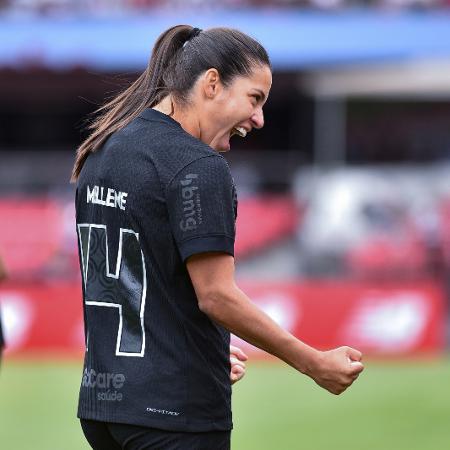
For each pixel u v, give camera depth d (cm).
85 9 6931
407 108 6756
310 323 5122
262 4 6844
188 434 1148
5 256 5884
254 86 1188
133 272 1161
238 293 1127
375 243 5800
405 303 5088
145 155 1158
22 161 6556
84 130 1384
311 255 5872
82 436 3041
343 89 6700
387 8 6869
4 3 6912
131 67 6688
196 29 1236
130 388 1148
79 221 1236
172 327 1154
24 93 6900
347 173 6406
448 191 6172
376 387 4038
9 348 5075
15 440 2972
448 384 4122
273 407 3566
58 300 5100
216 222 1121
